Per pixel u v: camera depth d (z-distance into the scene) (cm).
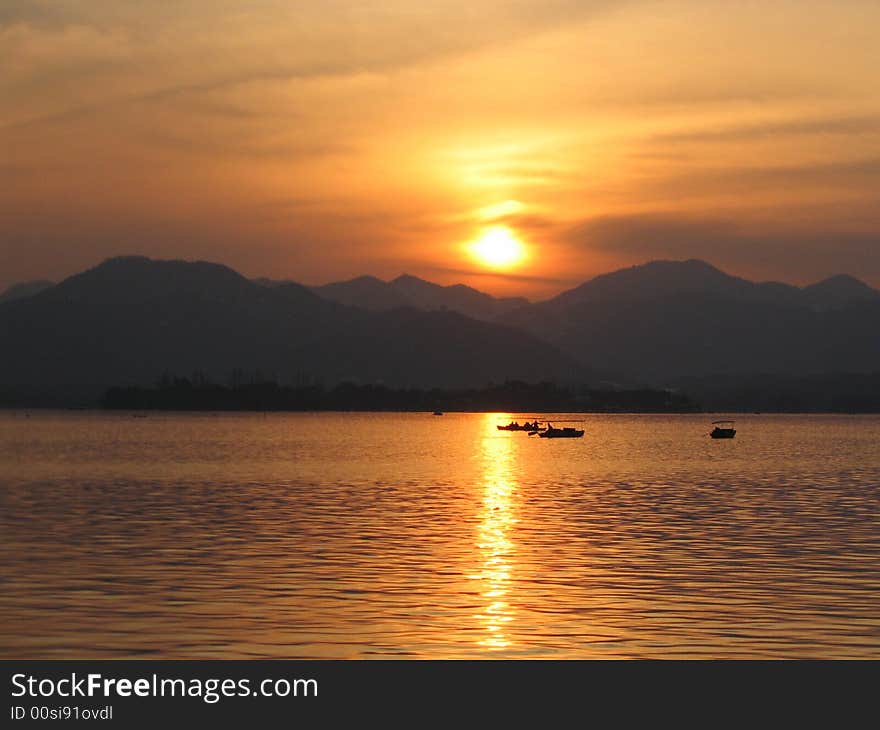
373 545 5878
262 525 6800
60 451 17050
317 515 7431
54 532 6400
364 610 4166
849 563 5297
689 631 3875
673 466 13950
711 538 6234
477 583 4712
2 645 3684
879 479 11431
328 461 14662
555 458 16038
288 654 3594
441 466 13725
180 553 5556
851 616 4100
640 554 5584
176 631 3850
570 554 5572
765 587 4650
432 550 5700
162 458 15062
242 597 4403
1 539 6081
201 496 8931
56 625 3934
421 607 4225
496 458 15862
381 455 16525
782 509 8019
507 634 3825
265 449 18275
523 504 8362
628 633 3844
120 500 8531
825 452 18225
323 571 5012
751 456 16800
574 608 4212
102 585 4650
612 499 8875
